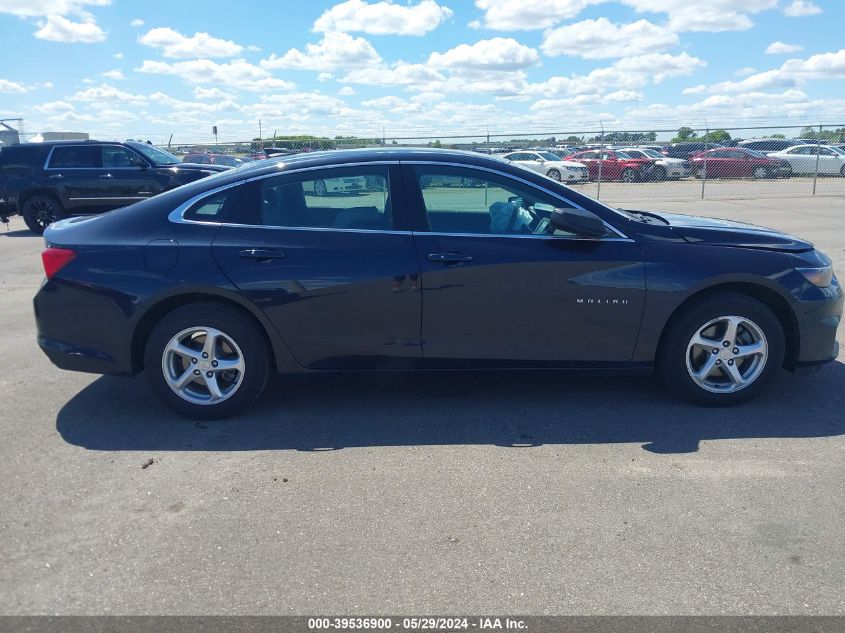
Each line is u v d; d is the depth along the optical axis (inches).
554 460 162.6
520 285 179.8
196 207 184.1
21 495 147.9
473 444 171.3
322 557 126.1
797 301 184.2
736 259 182.9
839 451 165.9
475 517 138.8
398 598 115.1
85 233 184.9
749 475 154.5
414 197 183.3
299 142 972.6
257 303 178.4
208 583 119.0
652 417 185.9
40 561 125.1
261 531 134.3
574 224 175.3
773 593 115.6
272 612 112.0
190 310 180.2
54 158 572.4
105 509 142.3
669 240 184.2
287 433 178.7
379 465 160.9
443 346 182.9
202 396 185.5
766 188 922.7
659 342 188.5
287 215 183.5
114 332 180.9
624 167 1078.4
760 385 188.7
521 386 209.8
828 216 612.7
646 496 146.0
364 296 179.2
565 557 125.6
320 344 182.1
